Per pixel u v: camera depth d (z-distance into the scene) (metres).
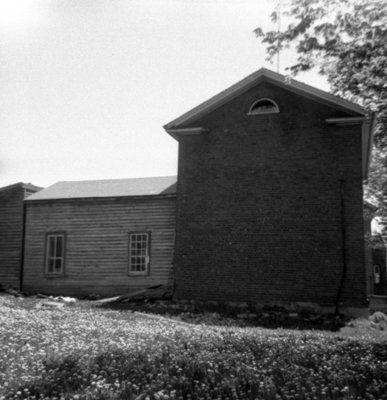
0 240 28.56
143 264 25.42
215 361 8.19
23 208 28.28
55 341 10.08
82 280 26.34
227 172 22.83
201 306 21.39
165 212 25.41
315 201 21.48
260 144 22.56
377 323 18.77
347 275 20.64
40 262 27.47
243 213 22.31
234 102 23.25
